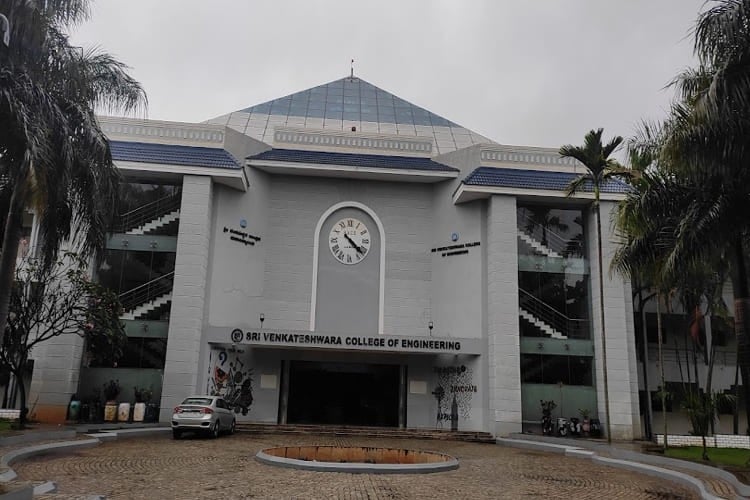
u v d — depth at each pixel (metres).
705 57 13.67
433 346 26.25
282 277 28.94
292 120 37.72
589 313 28.22
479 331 27.02
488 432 25.58
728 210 15.48
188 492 10.57
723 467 14.79
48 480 11.29
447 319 28.33
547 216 29.33
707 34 13.36
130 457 15.01
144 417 25.06
